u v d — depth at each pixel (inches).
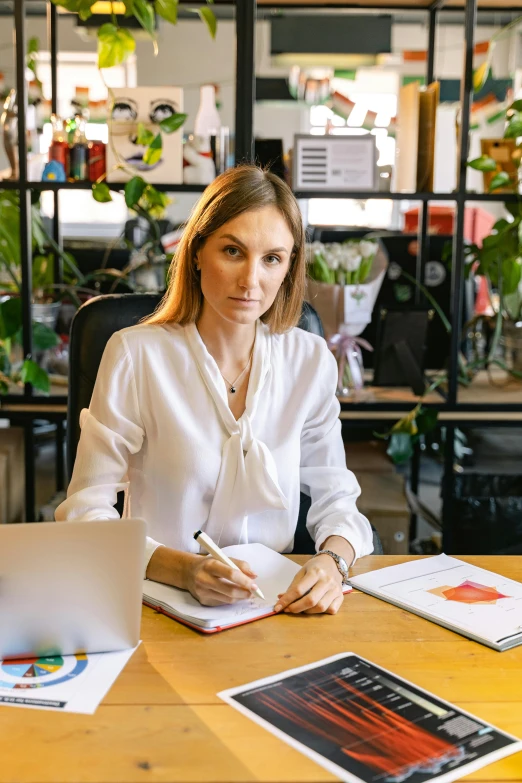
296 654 45.3
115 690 41.4
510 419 110.0
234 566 50.9
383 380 112.0
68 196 307.0
